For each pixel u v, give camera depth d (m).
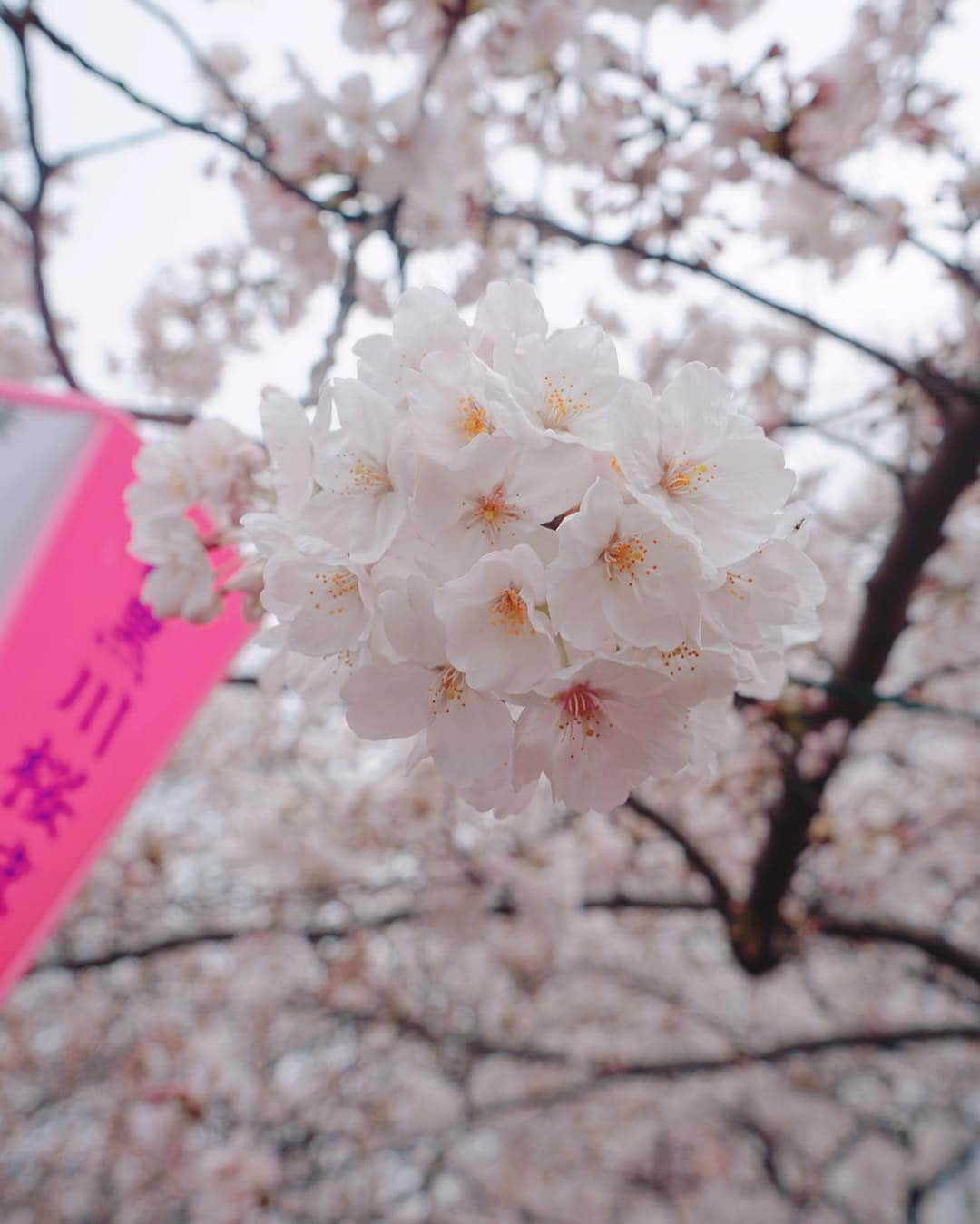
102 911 5.69
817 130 2.74
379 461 0.96
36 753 1.45
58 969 3.74
